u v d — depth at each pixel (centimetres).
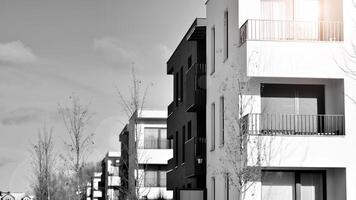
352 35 2488
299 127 2511
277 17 2577
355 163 2427
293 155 2412
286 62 2462
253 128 2486
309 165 2414
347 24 2492
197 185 3350
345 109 2452
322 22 2500
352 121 2448
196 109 3288
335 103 2519
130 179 4491
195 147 3178
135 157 3750
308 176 2502
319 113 2530
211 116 3050
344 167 2422
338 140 2427
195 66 3195
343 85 2470
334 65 2472
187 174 3359
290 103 2527
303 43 2470
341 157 2423
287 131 2502
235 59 2619
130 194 4225
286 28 2553
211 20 3094
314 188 2497
